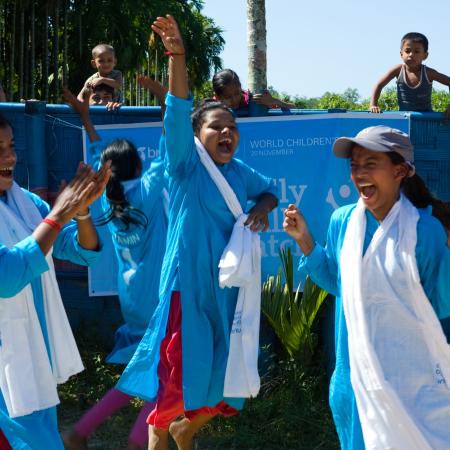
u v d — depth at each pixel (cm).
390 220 348
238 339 435
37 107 612
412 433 336
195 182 438
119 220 519
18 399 343
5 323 348
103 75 759
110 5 2958
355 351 346
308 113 617
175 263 439
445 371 342
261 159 603
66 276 639
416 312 343
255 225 446
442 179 611
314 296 578
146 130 612
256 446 520
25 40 2870
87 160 611
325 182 598
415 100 729
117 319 639
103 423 550
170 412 445
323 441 524
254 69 861
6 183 365
